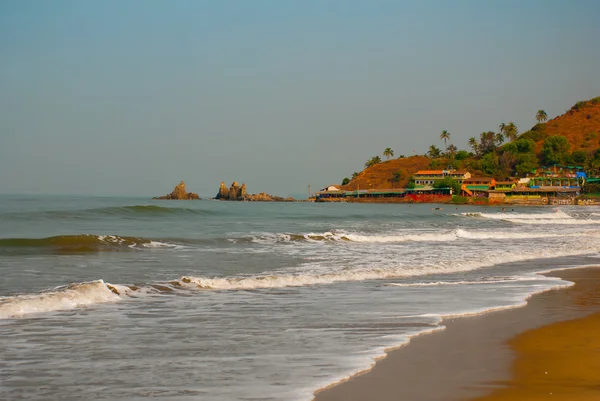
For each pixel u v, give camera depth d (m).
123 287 18.27
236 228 46.16
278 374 10.12
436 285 20.70
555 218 73.38
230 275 22.47
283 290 19.30
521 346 12.20
